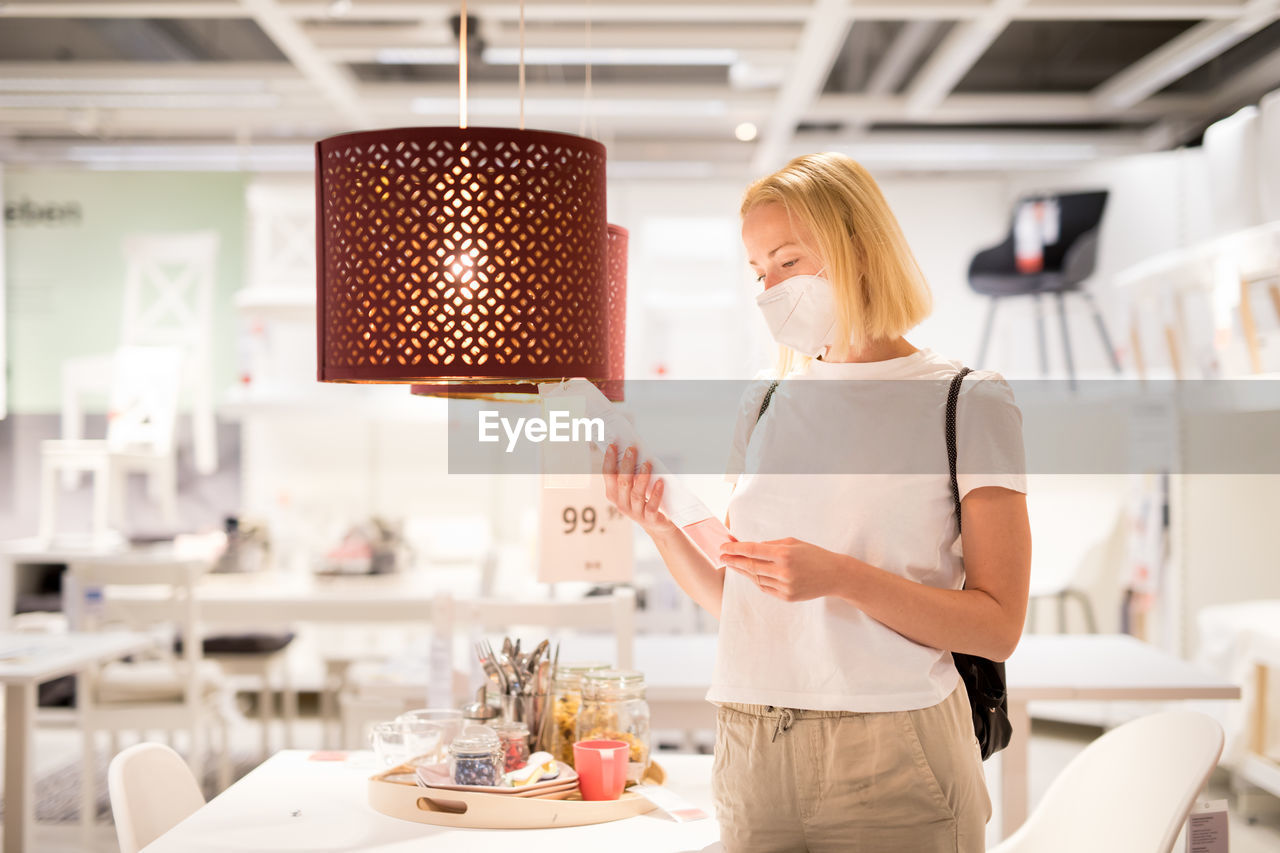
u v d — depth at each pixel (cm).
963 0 399
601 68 551
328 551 488
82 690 379
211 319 609
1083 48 526
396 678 279
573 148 139
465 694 232
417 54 474
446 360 135
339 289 138
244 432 616
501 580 585
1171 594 466
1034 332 628
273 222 579
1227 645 405
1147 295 456
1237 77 528
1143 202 586
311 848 160
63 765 479
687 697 263
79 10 399
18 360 627
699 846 162
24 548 528
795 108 521
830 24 415
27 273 628
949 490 131
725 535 138
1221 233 404
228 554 498
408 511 614
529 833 167
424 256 134
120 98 525
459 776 174
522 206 135
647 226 643
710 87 522
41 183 627
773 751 131
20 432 625
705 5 400
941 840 127
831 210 132
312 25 454
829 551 126
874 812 127
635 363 634
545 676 198
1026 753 268
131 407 567
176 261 594
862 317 133
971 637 124
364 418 566
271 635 483
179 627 520
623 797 177
